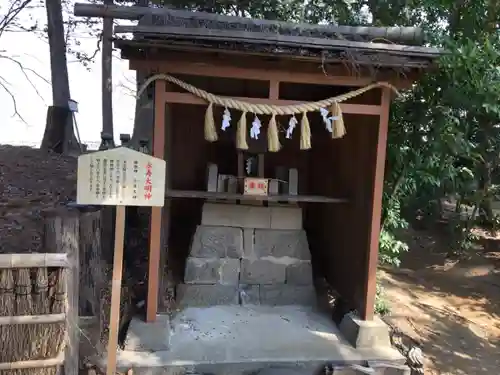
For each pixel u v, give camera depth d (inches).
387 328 161.5
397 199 212.2
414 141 190.2
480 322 213.0
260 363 148.0
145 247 218.2
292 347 157.9
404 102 188.7
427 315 211.5
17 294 111.8
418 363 156.9
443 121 182.7
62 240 124.1
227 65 149.2
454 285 260.7
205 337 163.0
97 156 116.3
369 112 158.7
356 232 179.3
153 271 156.9
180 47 135.3
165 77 150.4
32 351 114.3
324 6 291.4
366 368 147.7
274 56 140.1
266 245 195.8
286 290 194.5
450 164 202.7
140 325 155.5
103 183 116.6
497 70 164.2
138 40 132.6
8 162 332.5
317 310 193.0
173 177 220.2
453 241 321.4
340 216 199.8
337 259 201.2
